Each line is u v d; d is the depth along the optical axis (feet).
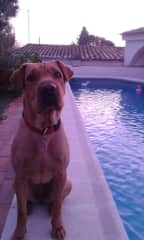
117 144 9.34
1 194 4.06
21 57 14.56
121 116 13.53
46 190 3.29
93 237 3.02
